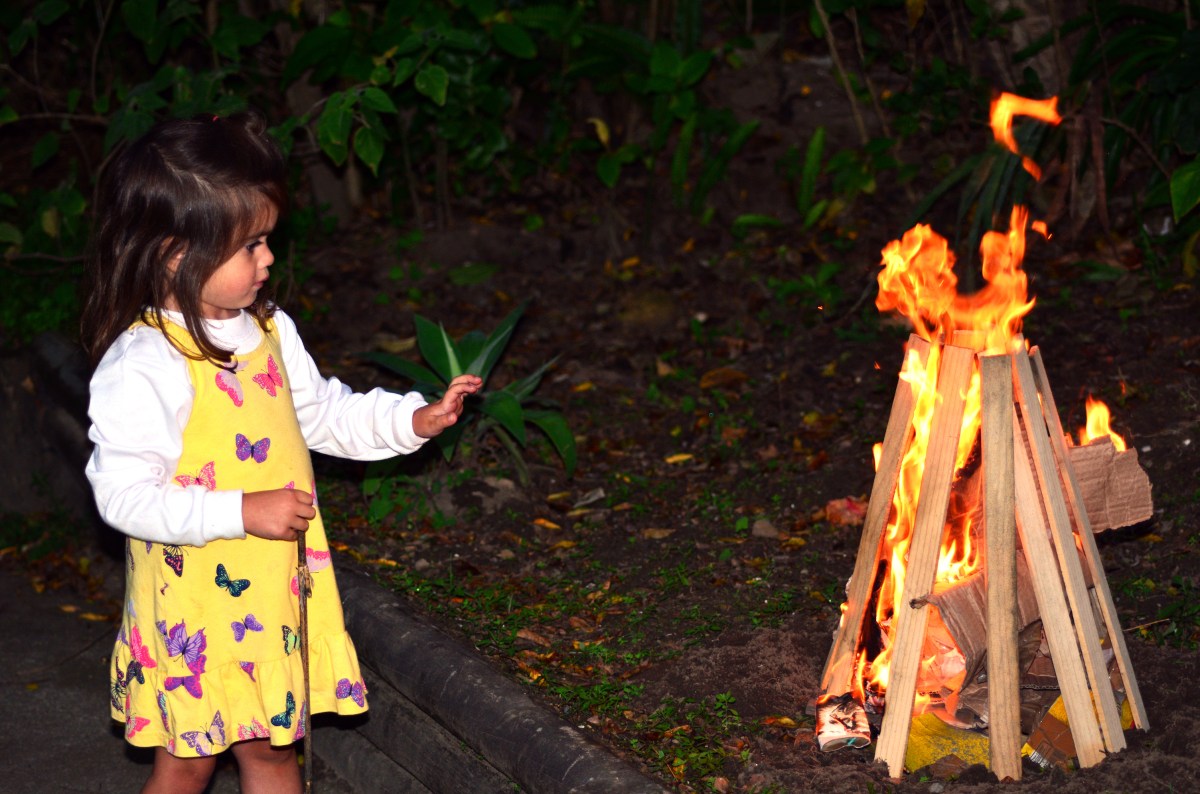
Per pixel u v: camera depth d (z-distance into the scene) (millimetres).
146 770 3686
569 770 2713
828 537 4133
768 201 6875
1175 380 4660
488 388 5641
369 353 4766
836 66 6602
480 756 3062
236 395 2557
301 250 6898
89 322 2508
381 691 3436
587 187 7258
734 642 3439
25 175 7664
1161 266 5602
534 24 6820
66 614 4688
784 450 4852
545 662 3451
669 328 6066
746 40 7219
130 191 2389
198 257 2387
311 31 6387
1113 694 2768
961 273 5855
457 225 7031
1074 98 5836
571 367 5777
